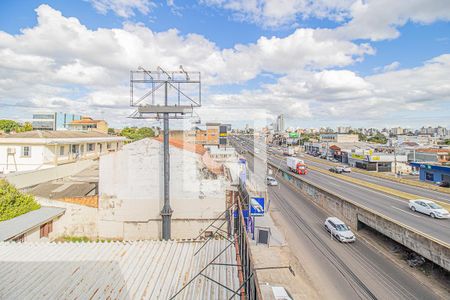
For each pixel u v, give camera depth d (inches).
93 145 1095.0
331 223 715.4
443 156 1742.1
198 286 228.7
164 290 222.7
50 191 613.9
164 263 272.1
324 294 446.9
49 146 831.1
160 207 509.4
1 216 456.8
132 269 256.8
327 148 2610.7
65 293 208.5
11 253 288.4
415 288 462.3
